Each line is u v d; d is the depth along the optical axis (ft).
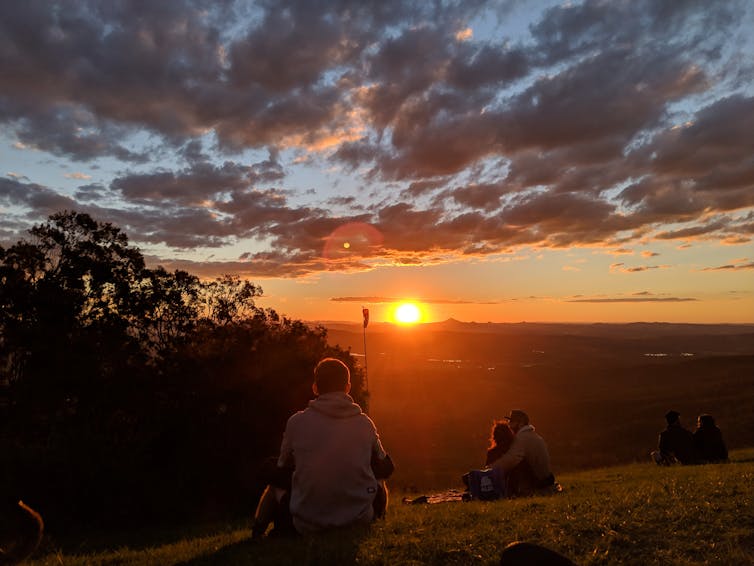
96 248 132.16
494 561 15.19
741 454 69.15
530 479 32.04
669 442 53.21
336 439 18.51
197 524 53.67
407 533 17.95
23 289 120.88
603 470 66.39
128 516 55.01
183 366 80.18
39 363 109.60
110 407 87.66
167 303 131.64
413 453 167.63
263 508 20.02
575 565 12.04
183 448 71.82
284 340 86.63
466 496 32.04
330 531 18.37
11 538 14.47
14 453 54.13
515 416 34.32
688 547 15.85
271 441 78.48
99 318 127.85
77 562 21.15
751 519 18.11
